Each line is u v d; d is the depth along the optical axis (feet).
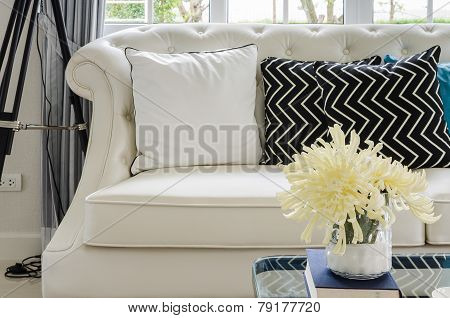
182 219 4.49
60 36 5.15
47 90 5.62
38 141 7.11
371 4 7.72
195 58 5.90
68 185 6.30
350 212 2.73
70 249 4.66
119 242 4.54
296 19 7.91
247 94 5.97
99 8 7.09
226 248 4.58
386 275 3.00
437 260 3.45
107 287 4.62
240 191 4.59
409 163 5.48
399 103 5.57
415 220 4.55
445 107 5.95
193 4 7.92
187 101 5.49
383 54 6.66
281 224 4.48
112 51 5.71
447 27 6.82
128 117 5.73
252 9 7.94
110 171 5.35
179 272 4.61
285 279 3.24
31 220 7.07
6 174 7.04
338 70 5.83
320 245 4.51
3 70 4.65
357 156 2.86
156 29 6.77
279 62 6.23
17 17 4.57
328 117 5.70
